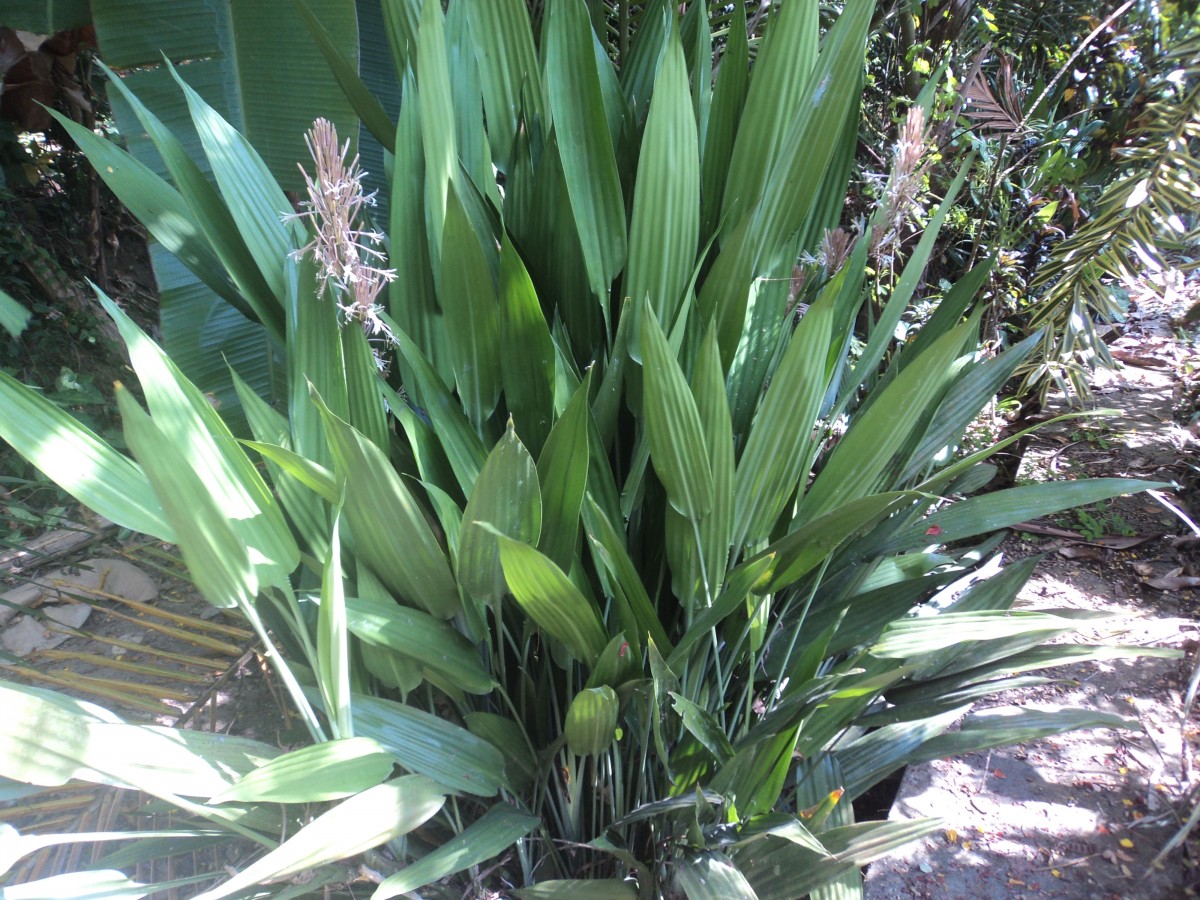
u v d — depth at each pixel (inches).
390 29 50.6
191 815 45.6
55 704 32.9
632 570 37.1
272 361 64.5
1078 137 87.0
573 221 45.3
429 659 38.3
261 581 36.3
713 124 48.5
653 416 36.1
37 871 44.9
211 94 63.9
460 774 39.2
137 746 33.0
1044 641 47.6
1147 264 69.7
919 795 63.0
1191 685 60.0
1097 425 109.1
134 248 128.8
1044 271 77.8
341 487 35.5
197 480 30.4
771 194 44.9
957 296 50.0
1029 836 59.7
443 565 38.4
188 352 62.7
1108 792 62.6
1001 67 86.7
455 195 38.0
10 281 98.1
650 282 41.8
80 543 77.5
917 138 41.5
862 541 48.1
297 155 65.3
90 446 33.8
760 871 41.7
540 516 36.4
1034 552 88.3
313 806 38.8
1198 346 122.2
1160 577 83.1
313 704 44.4
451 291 40.6
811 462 45.2
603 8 59.4
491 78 49.8
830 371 45.5
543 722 44.8
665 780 43.6
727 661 47.3
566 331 48.6
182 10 61.7
